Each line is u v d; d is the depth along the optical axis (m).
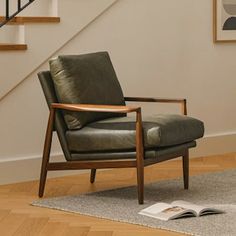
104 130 4.30
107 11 5.39
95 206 4.19
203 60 6.00
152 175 5.19
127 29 5.52
